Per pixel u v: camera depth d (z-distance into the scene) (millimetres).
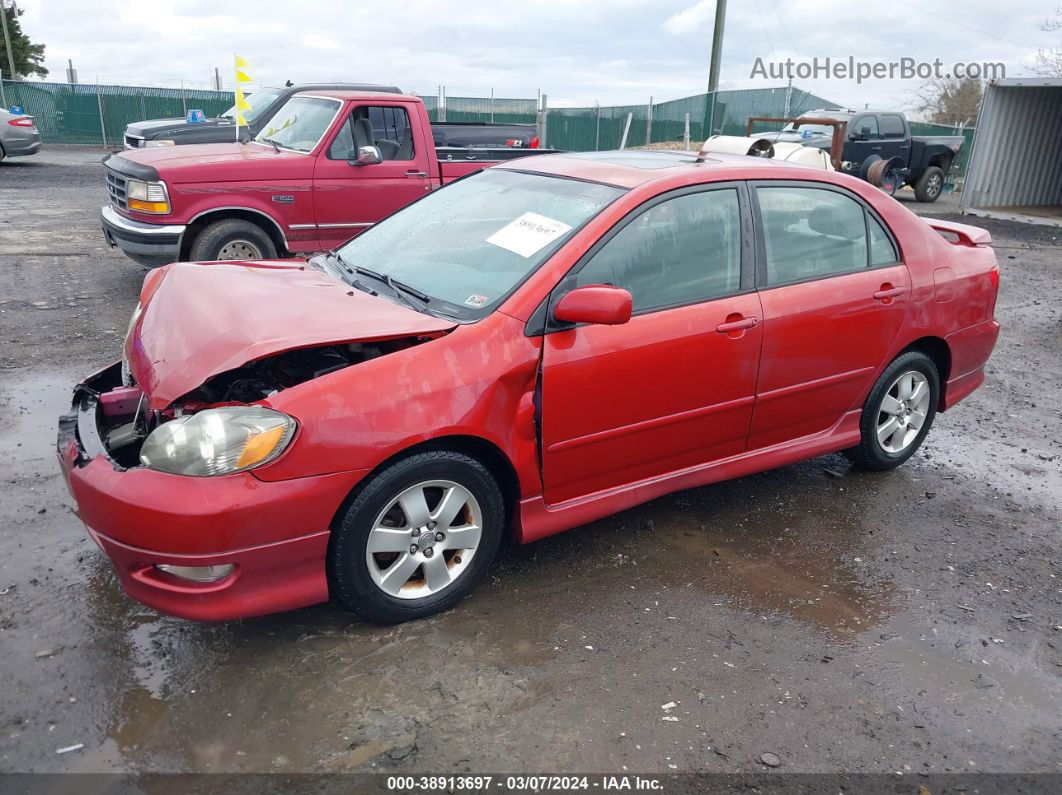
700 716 2863
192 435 2730
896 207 4531
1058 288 10578
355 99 8180
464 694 2895
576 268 3381
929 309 4551
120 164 7734
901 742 2807
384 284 3676
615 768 2617
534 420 3301
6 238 10445
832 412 4387
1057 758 2779
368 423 2895
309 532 2879
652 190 3635
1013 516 4480
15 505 3975
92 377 3689
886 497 4633
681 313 3615
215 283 3574
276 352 2838
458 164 8820
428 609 3268
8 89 26156
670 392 3625
